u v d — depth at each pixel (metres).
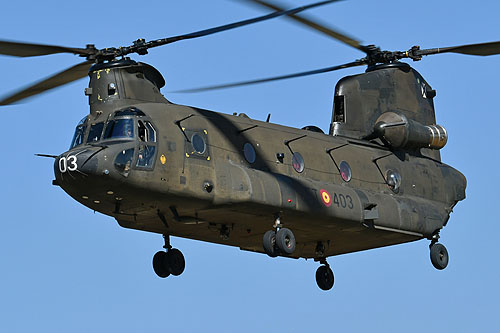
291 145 80.25
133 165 69.88
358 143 86.25
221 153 74.62
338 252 89.56
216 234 79.81
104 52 75.31
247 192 73.75
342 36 74.38
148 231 78.44
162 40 73.75
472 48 82.50
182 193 71.69
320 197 78.31
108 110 73.62
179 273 82.81
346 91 87.88
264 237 76.62
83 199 71.88
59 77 72.94
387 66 89.56
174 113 73.69
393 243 87.62
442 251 88.94
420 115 90.50
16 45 67.75
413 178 88.19
